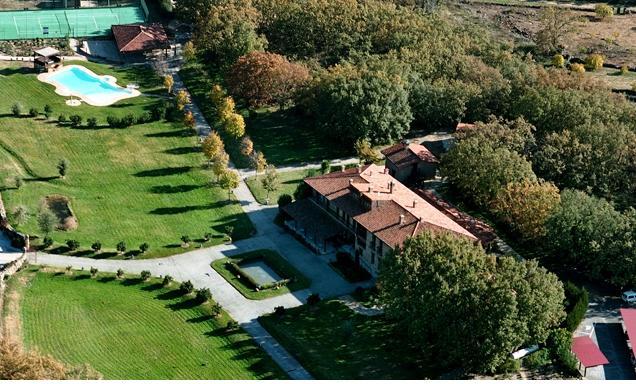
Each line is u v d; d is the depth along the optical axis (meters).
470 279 133.88
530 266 139.12
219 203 183.50
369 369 134.50
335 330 144.25
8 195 174.50
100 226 171.25
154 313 146.88
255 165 195.38
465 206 181.00
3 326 134.50
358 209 164.62
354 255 165.88
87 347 135.25
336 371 133.62
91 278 154.88
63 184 183.38
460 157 177.75
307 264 164.00
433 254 138.75
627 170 178.50
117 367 131.38
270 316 147.75
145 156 198.75
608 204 162.25
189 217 177.88
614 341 143.38
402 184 179.75
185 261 163.88
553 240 156.38
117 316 144.75
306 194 179.25
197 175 193.25
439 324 132.00
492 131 185.62
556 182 179.62
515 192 165.75
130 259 162.62
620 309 148.38
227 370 133.62
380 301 144.62
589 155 178.62
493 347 128.75
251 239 172.12
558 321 139.25
